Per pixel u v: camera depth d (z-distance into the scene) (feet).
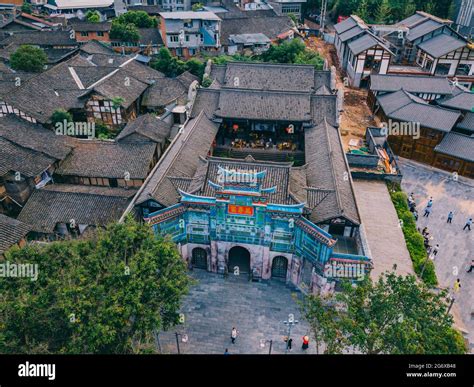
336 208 137.18
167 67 287.28
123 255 109.70
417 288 98.22
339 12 409.90
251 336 126.00
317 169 166.09
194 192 138.82
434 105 225.76
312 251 129.18
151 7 404.36
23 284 97.14
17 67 262.88
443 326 93.76
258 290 142.00
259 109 211.61
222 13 374.43
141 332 99.09
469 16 372.38
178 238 140.97
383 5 372.17
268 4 418.31
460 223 174.50
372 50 276.00
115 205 156.66
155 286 101.81
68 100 220.23
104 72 247.50
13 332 89.61
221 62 284.82
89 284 96.32
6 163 161.68
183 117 226.99
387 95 239.71
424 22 321.11
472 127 215.10
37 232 153.99
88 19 371.35
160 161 173.17
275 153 212.84
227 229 137.18
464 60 281.74
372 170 201.98
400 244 157.38
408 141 216.33
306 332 127.75
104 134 221.46
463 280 146.30
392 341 89.40
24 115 200.75
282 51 290.15
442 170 210.18
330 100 214.90
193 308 134.92
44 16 406.62
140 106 246.47
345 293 104.27
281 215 129.08
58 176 182.09
